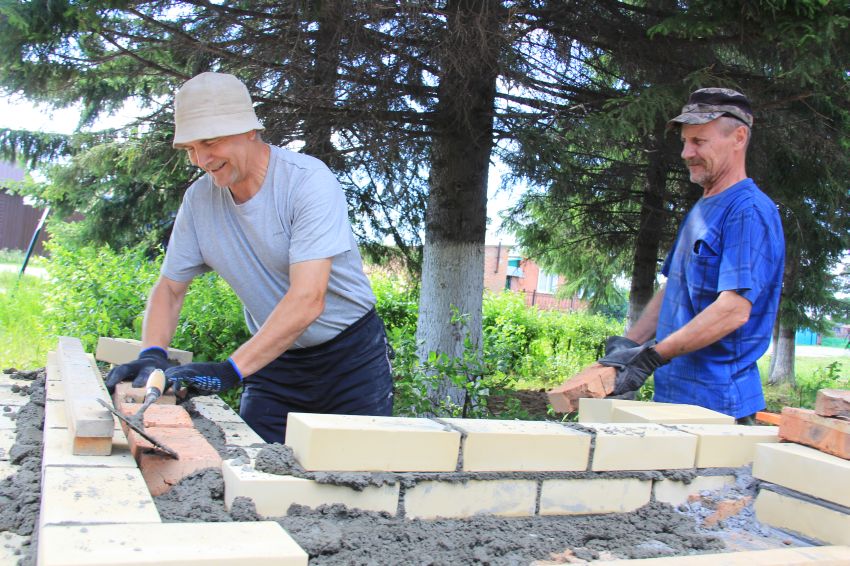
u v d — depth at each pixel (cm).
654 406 260
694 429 225
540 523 193
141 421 188
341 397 296
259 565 117
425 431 183
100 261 653
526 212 881
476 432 189
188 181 738
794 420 209
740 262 260
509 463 193
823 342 3544
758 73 527
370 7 465
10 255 2544
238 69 523
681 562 149
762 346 279
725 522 203
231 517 160
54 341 668
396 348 495
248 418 300
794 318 1020
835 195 625
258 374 298
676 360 292
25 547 145
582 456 201
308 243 243
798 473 194
